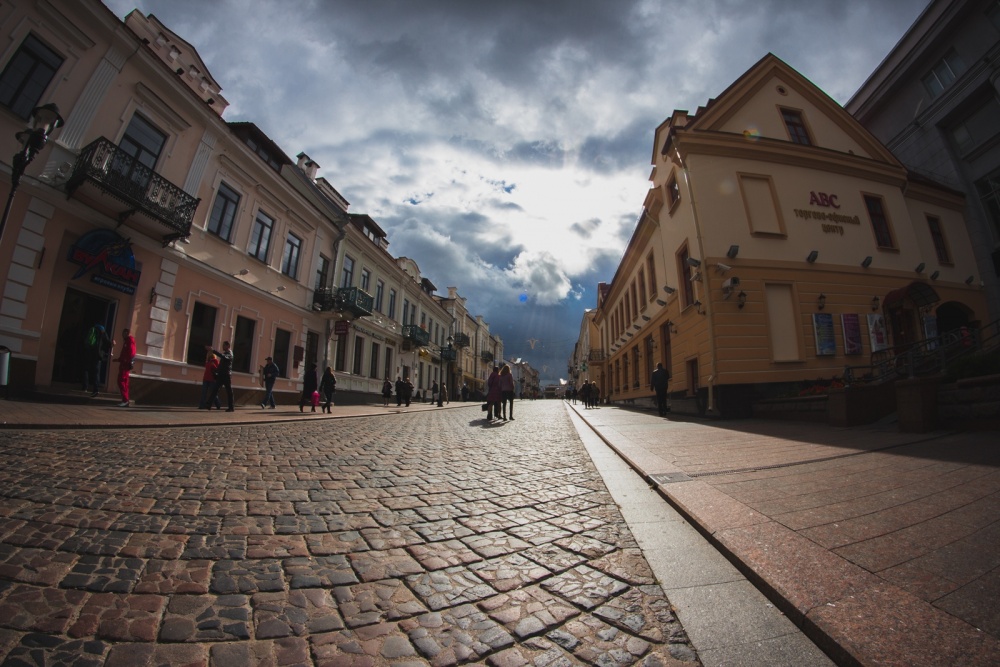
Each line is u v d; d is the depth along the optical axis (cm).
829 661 153
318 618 183
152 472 416
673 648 165
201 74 1505
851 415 786
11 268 898
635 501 362
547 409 2347
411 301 3066
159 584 205
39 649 152
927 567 203
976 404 598
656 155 1766
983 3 1805
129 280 1118
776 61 1584
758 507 308
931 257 1661
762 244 1323
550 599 204
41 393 900
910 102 2139
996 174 1806
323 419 1170
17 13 912
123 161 1067
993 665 134
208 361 1191
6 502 300
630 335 2380
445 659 158
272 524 294
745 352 1230
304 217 1827
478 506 352
